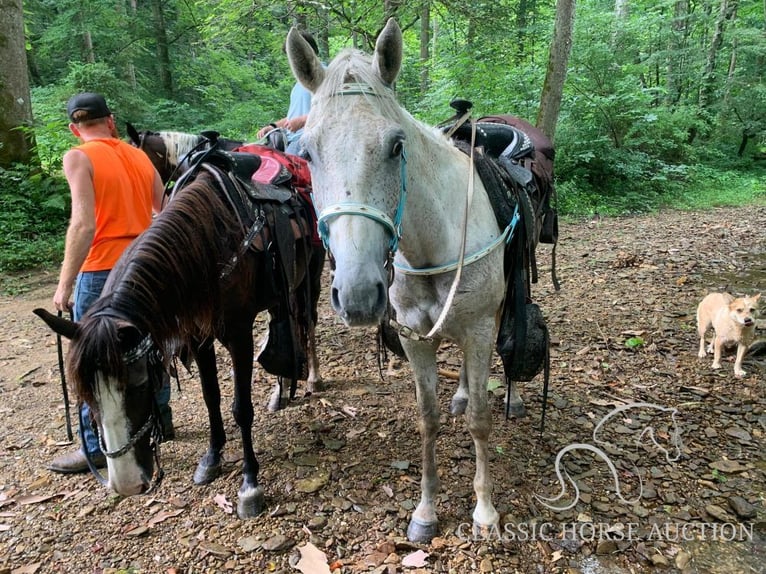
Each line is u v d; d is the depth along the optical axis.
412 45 17.36
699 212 10.22
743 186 12.84
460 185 2.07
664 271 6.04
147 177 2.79
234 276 2.34
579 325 4.52
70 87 11.33
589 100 11.39
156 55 16.23
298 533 2.33
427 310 2.10
